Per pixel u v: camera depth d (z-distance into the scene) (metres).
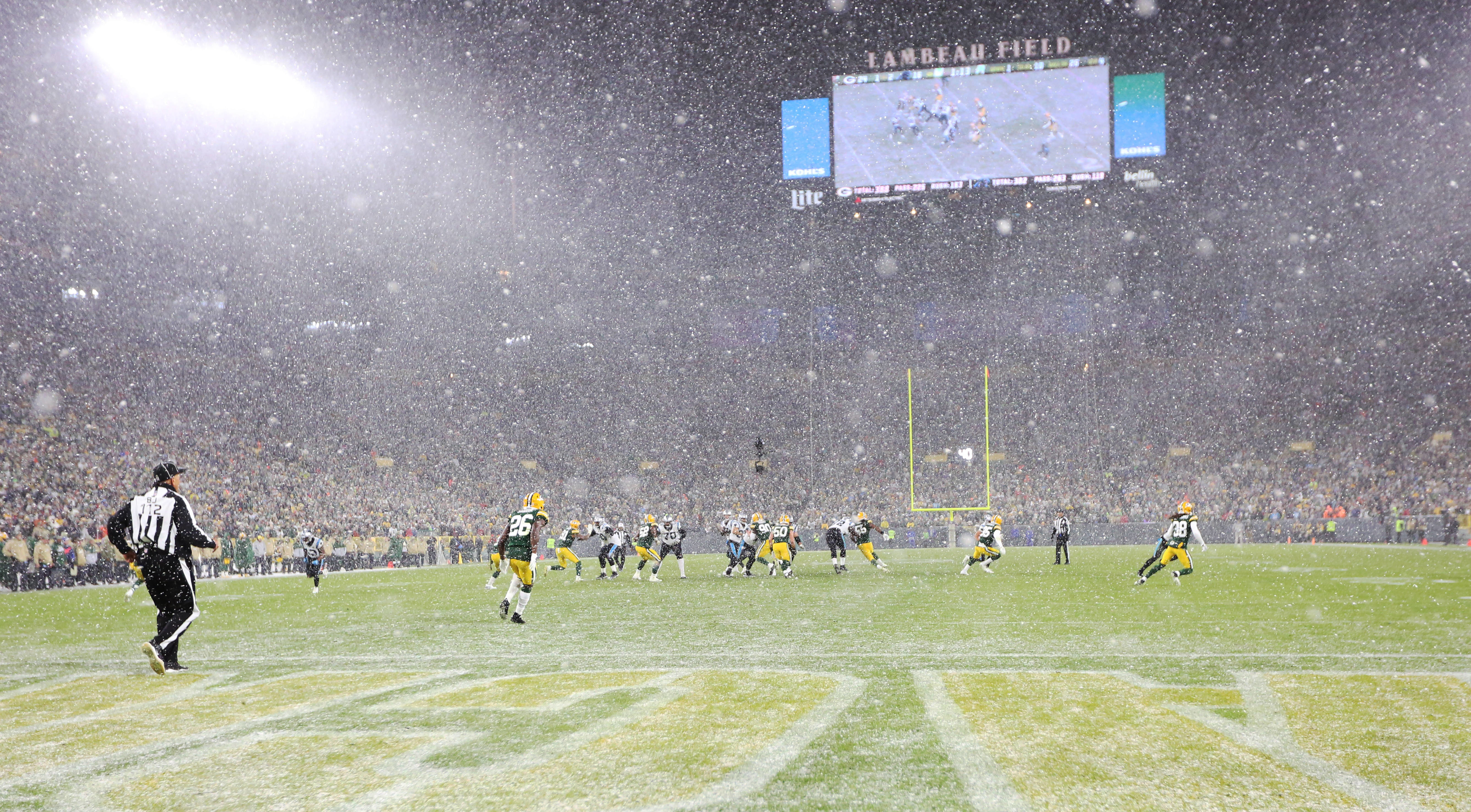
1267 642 8.66
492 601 15.29
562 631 10.41
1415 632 9.32
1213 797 3.69
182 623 7.58
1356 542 36.28
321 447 44.47
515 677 6.94
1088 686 6.26
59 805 3.73
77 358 38.28
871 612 12.06
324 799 3.73
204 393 42.78
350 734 4.93
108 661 8.57
